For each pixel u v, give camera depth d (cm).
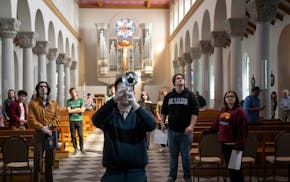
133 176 408
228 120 681
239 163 661
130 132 409
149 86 3531
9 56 1622
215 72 1994
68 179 893
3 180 802
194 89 2617
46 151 713
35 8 1983
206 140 775
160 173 953
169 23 3675
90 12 3653
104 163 411
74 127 1294
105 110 401
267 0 1345
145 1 3634
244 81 2694
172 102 727
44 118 710
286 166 916
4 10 1603
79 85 3628
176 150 733
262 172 916
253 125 1089
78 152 1329
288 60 2077
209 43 2292
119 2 3647
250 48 2512
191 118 715
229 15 1700
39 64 2220
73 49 3356
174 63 3369
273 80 2142
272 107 1997
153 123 410
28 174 869
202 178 890
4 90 1622
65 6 2967
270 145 956
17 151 728
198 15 2377
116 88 414
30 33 1905
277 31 2089
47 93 722
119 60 3584
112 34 3631
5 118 1331
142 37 3594
